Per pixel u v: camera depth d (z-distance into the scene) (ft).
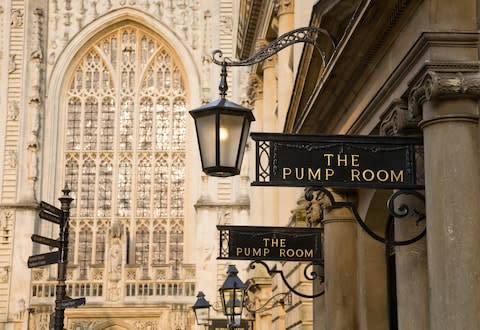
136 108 193.36
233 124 35.96
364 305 52.31
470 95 32.50
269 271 59.11
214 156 35.76
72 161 190.60
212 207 181.37
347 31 42.24
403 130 36.37
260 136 35.06
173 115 193.36
